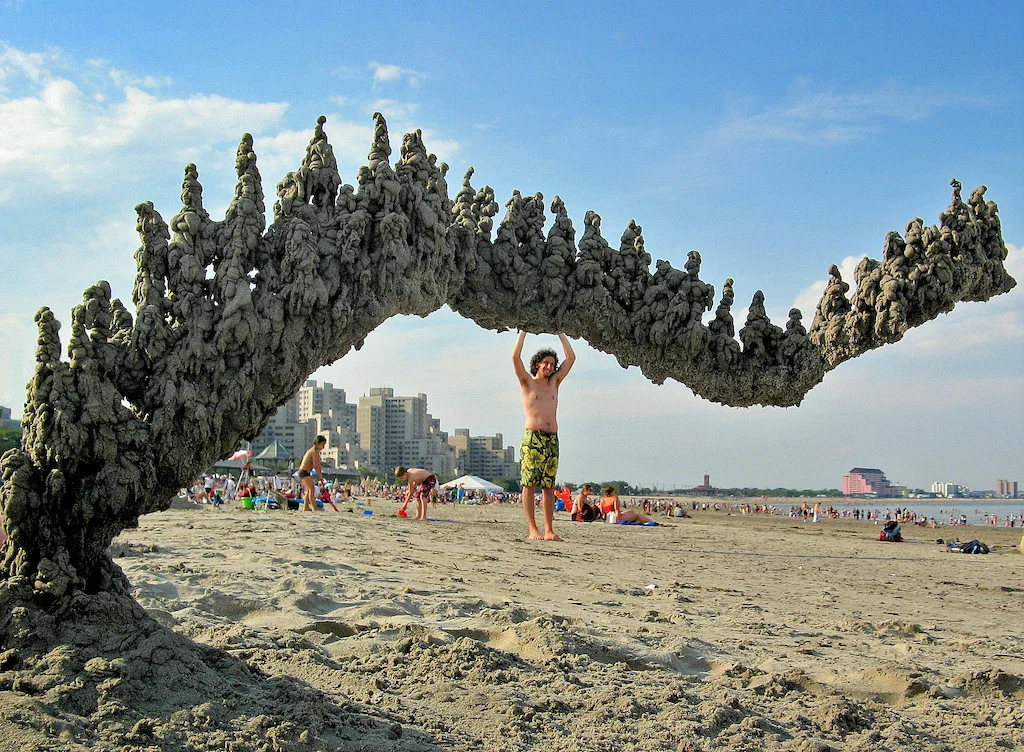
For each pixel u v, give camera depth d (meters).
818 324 6.49
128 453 3.66
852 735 3.73
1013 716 4.12
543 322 6.00
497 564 8.52
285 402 4.35
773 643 5.52
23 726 2.78
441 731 3.31
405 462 155.12
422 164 5.04
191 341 3.94
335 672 3.89
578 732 3.44
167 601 5.23
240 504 22.27
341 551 8.36
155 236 4.09
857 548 15.43
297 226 4.32
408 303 4.84
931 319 6.46
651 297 6.02
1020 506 182.12
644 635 5.25
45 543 3.53
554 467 12.02
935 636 6.12
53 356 3.58
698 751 3.32
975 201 6.58
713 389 6.31
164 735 2.88
